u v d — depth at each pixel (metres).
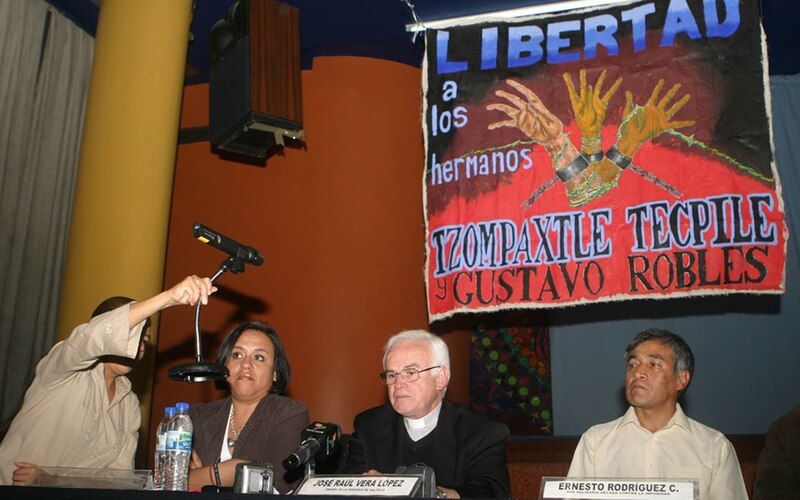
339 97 6.11
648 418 3.34
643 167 4.03
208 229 2.72
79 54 6.26
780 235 3.76
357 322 5.69
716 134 3.97
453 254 4.20
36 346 5.75
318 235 5.86
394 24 6.20
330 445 2.60
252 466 2.33
